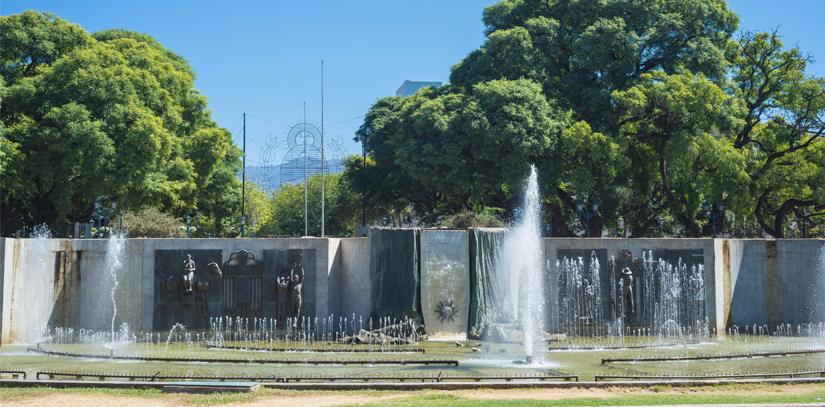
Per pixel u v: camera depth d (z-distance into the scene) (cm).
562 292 2625
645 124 3888
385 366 1794
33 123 3362
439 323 2489
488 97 3850
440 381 1527
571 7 4156
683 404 1251
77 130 3262
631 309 2630
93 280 2505
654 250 2681
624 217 4947
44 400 1299
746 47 4175
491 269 2547
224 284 2541
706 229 4153
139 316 2492
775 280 2803
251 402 1293
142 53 3969
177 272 2523
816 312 2791
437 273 2519
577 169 3738
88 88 3425
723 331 2702
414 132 4347
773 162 3884
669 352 2116
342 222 6794
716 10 4059
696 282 2681
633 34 3931
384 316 2483
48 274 2442
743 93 4184
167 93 3934
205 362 1869
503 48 4153
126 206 3756
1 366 1789
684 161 3647
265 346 2220
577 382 1470
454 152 3925
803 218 3888
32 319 2402
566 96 4131
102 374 1558
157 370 1706
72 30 3791
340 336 2480
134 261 2514
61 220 3456
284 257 2591
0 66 3616
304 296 2591
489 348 2220
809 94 3778
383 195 5494
